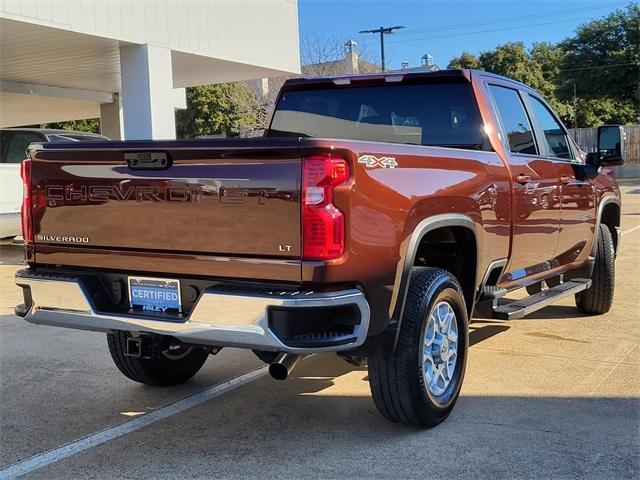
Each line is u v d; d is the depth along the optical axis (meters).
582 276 6.27
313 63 31.78
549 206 5.31
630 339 5.78
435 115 4.94
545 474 3.33
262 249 3.26
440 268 4.20
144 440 3.87
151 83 12.33
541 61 55.66
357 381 4.87
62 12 10.79
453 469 3.40
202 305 3.31
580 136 33.91
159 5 12.44
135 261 3.63
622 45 41.00
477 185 4.27
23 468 3.52
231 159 3.31
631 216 15.44
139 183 3.56
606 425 3.93
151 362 4.62
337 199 3.18
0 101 18.50
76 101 18.64
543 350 5.46
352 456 3.58
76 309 3.73
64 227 3.86
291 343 3.14
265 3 14.95
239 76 16.66
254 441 3.82
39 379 4.99
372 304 3.37
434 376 3.93
